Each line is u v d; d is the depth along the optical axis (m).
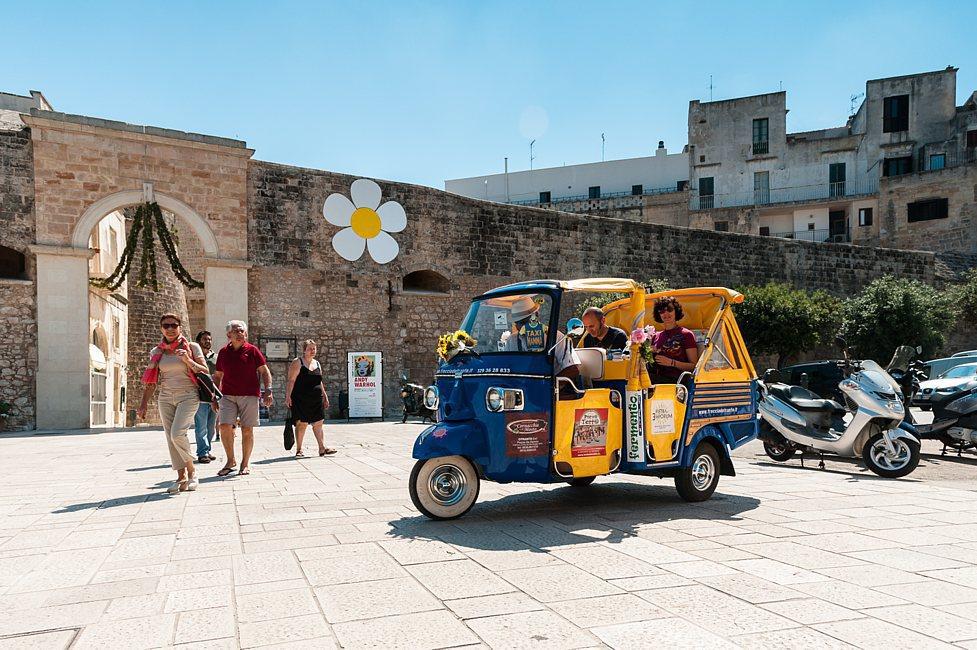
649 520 5.38
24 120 17.48
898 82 44.22
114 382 24.92
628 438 5.91
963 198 39.09
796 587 3.57
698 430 6.34
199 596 3.50
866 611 3.21
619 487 7.21
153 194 18.97
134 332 27.41
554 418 5.41
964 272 34.78
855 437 8.25
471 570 3.95
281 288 20.80
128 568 4.03
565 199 53.00
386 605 3.33
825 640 2.85
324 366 21.30
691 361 6.38
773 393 9.59
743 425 6.88
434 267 23.31
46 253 17.59
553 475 5.44
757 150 46.66
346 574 3.88
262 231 20.58
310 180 21.36
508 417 5.34
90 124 18.16
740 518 5.43
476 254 24.17
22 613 3.26
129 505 6.06
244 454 8.12
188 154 19.52
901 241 41.00
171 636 2.94
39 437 14.98
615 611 3.22
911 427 8.03
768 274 30.36
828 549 4.38
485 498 6.50
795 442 9.05
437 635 2.93
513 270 24.88
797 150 45.88
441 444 5.29
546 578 3.77
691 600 3.38
